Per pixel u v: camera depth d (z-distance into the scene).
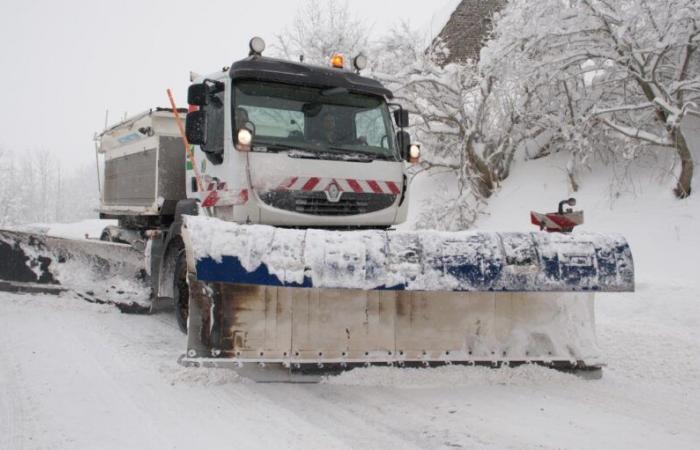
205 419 3.92
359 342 4.75
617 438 3.81
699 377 5.25
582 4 12.17
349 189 5.95
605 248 4.74
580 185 13.97
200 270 4.19
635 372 5.43
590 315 5.18
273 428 3.81
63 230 21.06
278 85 6.00
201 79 6.64
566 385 4.88
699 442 3.77
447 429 3.90
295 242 4.36
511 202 14.84
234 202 5.58
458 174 16.06
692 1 11.38
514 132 15.74
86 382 4.64
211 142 6.00
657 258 10.41
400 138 6.56
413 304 4.86
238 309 4.58
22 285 7.47
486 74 14.31
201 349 4.57
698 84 11.86
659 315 7.43
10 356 5.36
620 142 13.43
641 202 12.40
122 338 6.19
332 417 4.05
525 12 12.93
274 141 5.80
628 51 12.06
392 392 4.59
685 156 11.71
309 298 4.70
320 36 19.09
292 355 4.64
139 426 3.77
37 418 3.86
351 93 6.30
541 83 13.62
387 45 15.90
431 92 15.66
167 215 8.05
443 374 4.76
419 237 4.54
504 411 4.26
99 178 10.86
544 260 4.60
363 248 4.40
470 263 4.48
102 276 7.57
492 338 4.98
